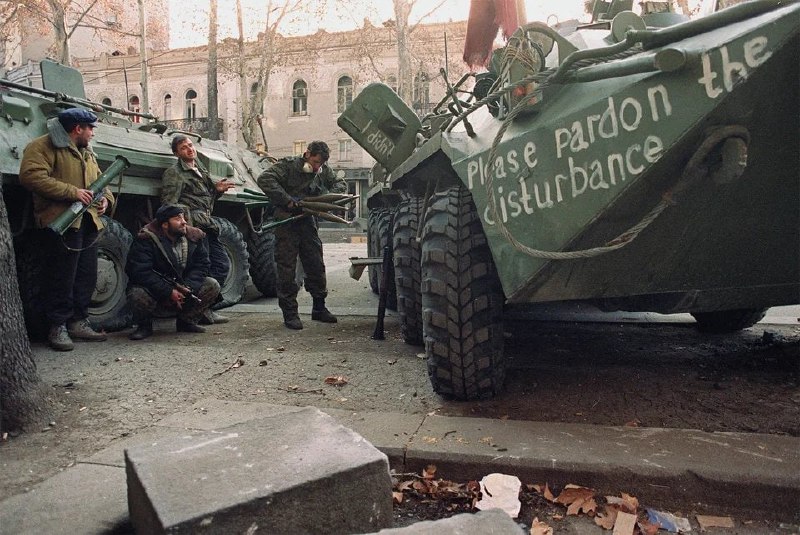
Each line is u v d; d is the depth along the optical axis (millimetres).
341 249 19188
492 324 2996
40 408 2979
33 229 4820
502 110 2953
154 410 3180
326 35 30031
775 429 2691
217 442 2152
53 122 4574
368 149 4609
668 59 2094
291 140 31125
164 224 5160
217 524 1695
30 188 4430
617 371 3662
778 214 2582
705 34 2225
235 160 7934
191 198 5684
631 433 2613
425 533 1656
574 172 2412
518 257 2594
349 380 3678
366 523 1941
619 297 3084
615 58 2537
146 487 1821
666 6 3742
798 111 2178
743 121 2176
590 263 2604
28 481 2361
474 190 2758
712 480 2199
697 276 2838
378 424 2814
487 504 2217
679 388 3297
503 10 4172
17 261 4852
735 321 4703
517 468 2373
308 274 5789
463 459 2436
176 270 5168
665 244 2613
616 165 2303
